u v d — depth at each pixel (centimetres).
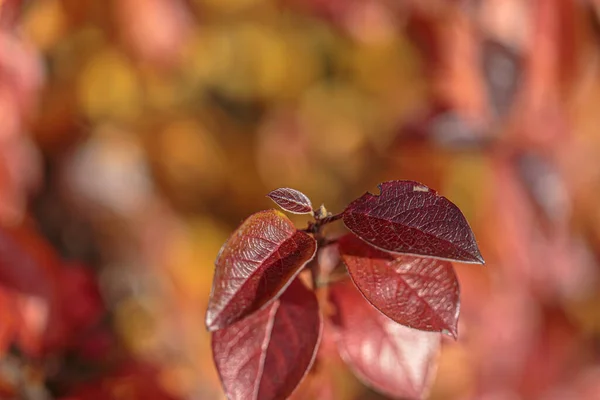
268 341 37
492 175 56
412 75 72
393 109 74
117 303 67
